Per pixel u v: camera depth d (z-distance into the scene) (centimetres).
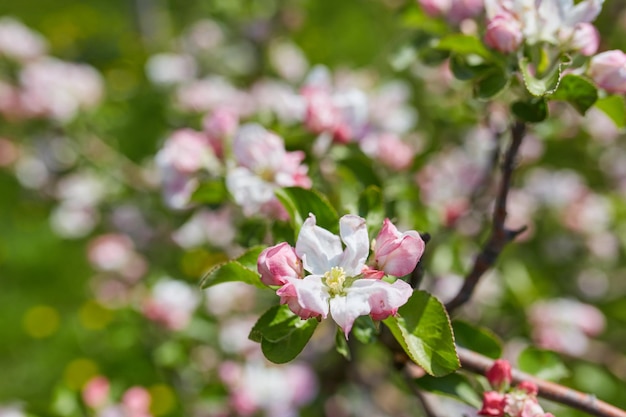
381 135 75
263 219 60
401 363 55
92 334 125
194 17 141
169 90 109
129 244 103
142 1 139
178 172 63
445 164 91
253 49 115
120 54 144
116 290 104
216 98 94
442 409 61
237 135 58
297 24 114
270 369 77
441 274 78
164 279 86
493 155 73
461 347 54
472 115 80
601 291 103
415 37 64
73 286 142
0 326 136
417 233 47
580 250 101
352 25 148
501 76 54
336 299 45
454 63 56
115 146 106
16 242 149
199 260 94
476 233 85
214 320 88
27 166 111
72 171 106
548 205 98
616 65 53
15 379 126
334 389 87
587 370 82
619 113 54
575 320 81
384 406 93
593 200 98
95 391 68
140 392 69
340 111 62
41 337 134
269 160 57
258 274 48
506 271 87
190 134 63
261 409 74
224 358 85
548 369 56
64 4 204
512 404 50
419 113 101
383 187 66
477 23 60
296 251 46
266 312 48
